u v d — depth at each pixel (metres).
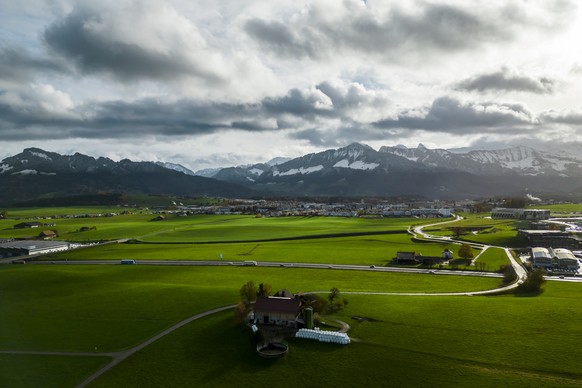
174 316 126.88
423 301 134.12
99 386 90.44
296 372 94.25
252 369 96.25
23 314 132.38
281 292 129.38
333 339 105.38
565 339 102.75
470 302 131.62
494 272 178.12
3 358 102.50
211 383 91.50
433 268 188.62
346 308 128.12
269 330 113.12
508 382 86.00
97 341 111.25
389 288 154.00
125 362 100.12
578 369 89.50
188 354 103.44
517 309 123.56
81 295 152.00
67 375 94.56
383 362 95.69
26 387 90.19
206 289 153.00
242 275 180.12
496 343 102.00
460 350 99.38
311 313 112.44
